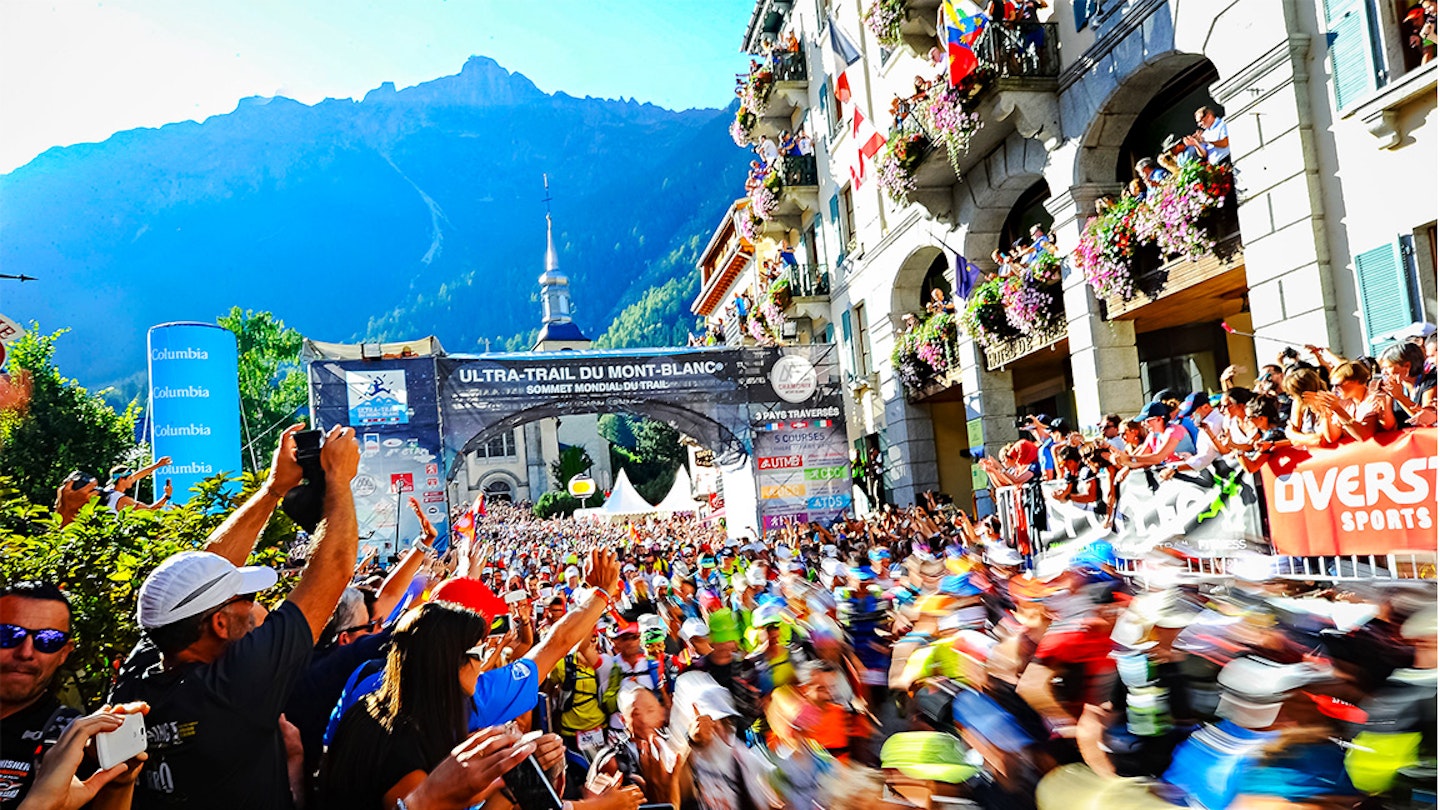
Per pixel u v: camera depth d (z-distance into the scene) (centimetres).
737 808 389
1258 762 287
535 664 345
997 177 1680
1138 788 318
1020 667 403
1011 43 1470
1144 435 850
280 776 249
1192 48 1182
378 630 413
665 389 2381
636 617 852
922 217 1962
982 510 1830
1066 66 1455
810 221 2730
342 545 274
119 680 262
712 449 2477
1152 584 423
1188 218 1173
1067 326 1504
